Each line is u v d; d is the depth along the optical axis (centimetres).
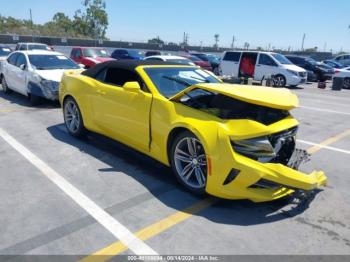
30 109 873
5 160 510
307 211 383
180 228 341
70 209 371
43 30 6475
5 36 3666
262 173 350
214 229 341
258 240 325
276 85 1730
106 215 361
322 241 327
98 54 1911
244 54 1803
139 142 480
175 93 471
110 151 557
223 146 362
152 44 4788
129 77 506
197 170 404
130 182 443
